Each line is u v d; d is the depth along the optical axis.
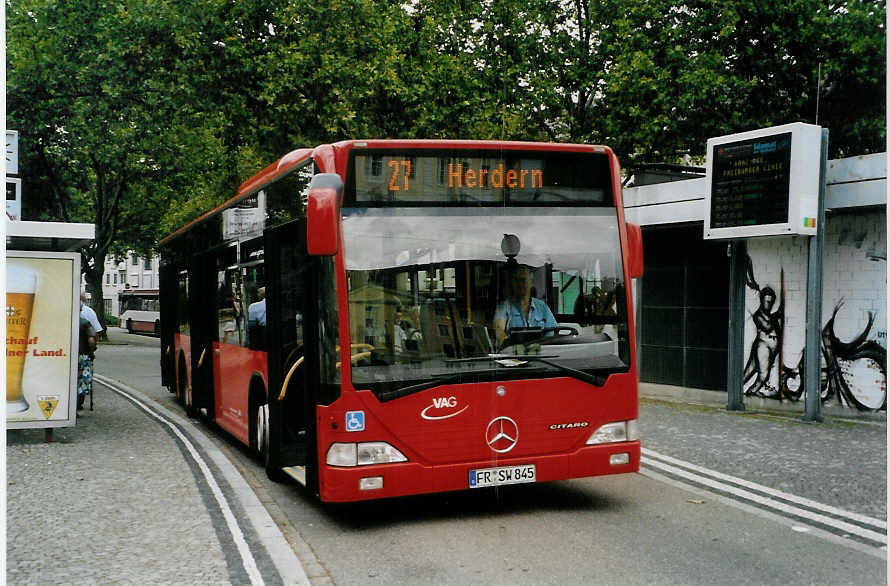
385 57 22.38
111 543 6.17
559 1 25.06
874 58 21.55
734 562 5.70
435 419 6.45
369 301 6.45
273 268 8.24
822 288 12.66
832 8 22.39
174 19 20.48
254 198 9.32
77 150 28.19
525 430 6.67
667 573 5.45
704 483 8.29
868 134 22.27
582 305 6.94
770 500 7.56
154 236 41.97
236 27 21.02
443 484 6.45
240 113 21.02
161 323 17.27
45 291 10.60
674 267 15.89
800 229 11.92
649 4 22.50
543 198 6.93
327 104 21.41
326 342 6.41
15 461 9.40
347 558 5.92
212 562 5.71
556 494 7.91
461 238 6.69
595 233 7.05
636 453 7.03
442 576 5.46
